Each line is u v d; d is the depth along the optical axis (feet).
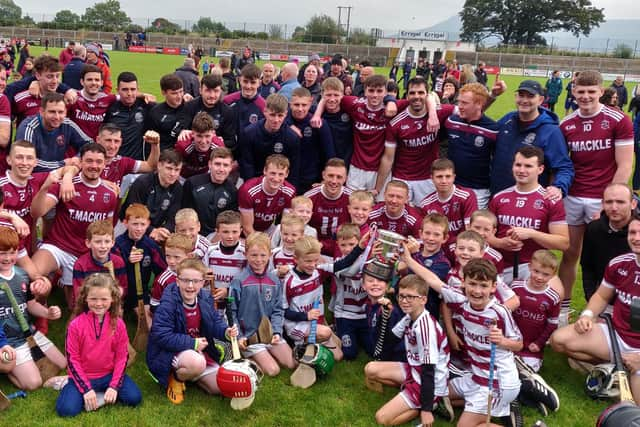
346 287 17.98
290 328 17.44
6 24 245.04
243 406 14.34
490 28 325.83
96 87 23.99
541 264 16.06
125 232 18.28
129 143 24.90
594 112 19.52
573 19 309.22
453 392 15.06
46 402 14.34
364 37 264.31
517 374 14.64
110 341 14.28
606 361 16.38
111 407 14.29
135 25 269.03
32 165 18.04
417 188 23.09
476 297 14.24
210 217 20.45
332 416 14.62
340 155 24.35
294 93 22.47
